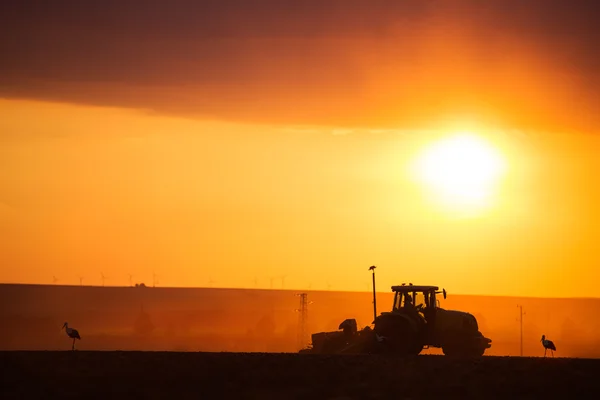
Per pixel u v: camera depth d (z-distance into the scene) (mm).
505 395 123188
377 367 151250
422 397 119750
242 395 120438
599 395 125062
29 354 166875
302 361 160000
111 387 126188
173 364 151375
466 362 161875
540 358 180625
